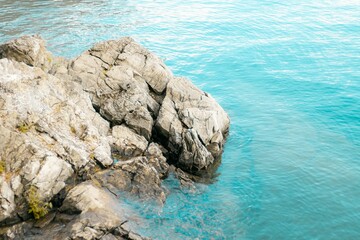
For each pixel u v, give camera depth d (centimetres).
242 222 2033
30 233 1616
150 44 4384
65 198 1727
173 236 1789
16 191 1672
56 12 4991
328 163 2564
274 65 4081
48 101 2106
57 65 2664
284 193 2281
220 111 2764
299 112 3222
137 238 1614
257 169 2491
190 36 4706
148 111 2512
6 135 1792
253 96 3491
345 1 6153
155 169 2111
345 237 1988
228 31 4919
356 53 4331
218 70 3953
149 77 2764
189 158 2348
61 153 1872
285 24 5191
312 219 2097
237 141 2808
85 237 1531
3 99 1936
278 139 2841
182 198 2103
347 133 2917
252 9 5772
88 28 4541
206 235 1889
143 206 1862
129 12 5338
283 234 1989
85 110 2331
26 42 2509
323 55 4300
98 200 1720
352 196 2270
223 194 2233
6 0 5300
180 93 2659
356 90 3544
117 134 2334
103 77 2627
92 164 1961
